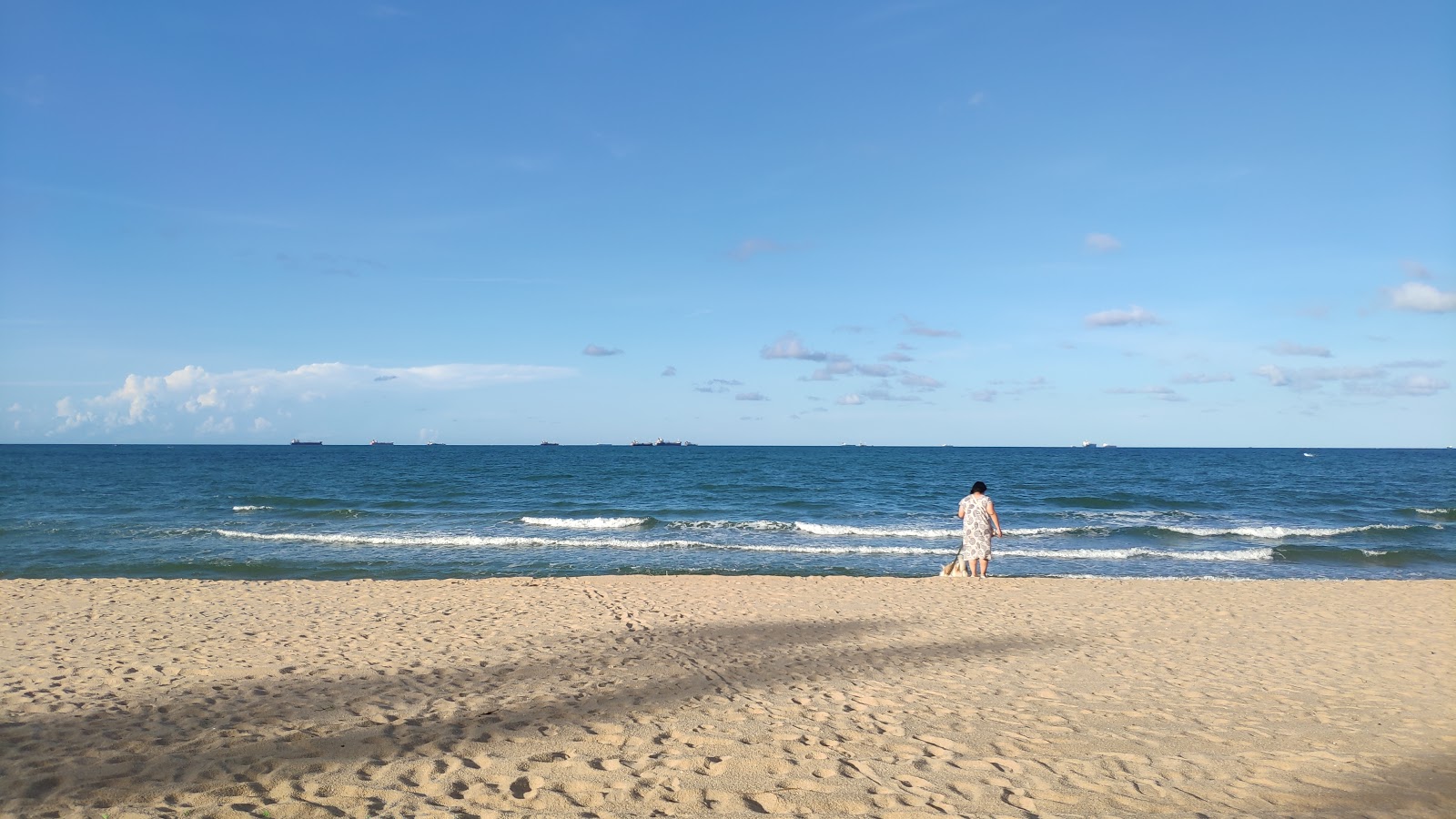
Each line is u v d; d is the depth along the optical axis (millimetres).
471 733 5160
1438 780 4469
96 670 6965
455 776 4297
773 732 5254
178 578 15438
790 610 10703
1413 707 6164
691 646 8328
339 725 5281
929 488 40469
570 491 37344
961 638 8930
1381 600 12055
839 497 35062
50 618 9773
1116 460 86438
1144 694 6496
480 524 24281
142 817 3654
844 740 5102
